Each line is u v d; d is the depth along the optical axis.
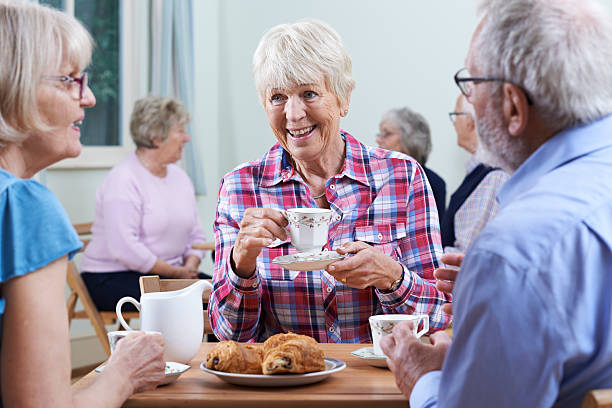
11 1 1.11
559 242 0.89
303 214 1.41
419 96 4.71
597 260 0.90
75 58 1.15
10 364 1.05
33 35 1.09
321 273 1.71
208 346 1.63
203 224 5.60
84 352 4.62
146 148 3.93
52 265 1.09
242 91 5.57
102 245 3.86
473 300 0.91
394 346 1.20
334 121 1.70
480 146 1.08
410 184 1.79
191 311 1.41
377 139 4.25
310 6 5.18
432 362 1.14
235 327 1.65
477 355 0.91
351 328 1.72
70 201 4.64
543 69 0.95
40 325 1.06
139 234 3.89
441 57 4.61
